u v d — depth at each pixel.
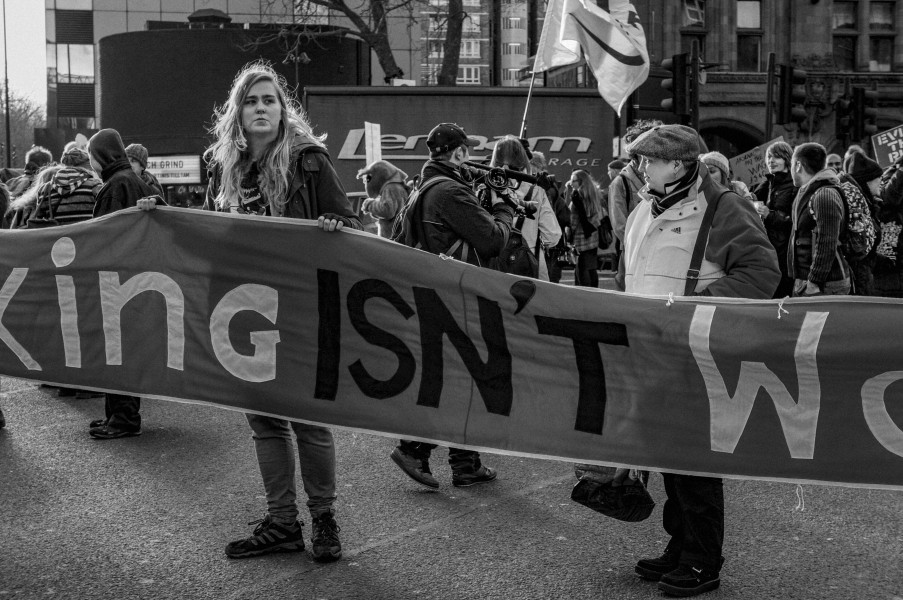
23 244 5.02
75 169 8.48
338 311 4.62
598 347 4.33
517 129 21.75
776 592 4.32
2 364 5.05
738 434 4.21
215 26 34.12
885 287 8.90
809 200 7.61
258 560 4.68
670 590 4.25
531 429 4.41
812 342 4.13
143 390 4.90
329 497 4.73
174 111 32.12
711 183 4.41
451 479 6.18
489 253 5.67
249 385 4.73
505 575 4.50
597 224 12.46
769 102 17.80
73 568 4.57
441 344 4.52
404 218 6.02
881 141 14.37
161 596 4.23
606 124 21.92
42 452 6.77
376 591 4.30
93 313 4.96
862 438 4.13
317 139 4.88
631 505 4.36
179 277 4.83
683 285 4.38
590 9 11.51
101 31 43.88
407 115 21.36
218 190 4.98
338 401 4.62
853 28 36.22
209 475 6.17
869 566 4.65
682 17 33.97
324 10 38.94
